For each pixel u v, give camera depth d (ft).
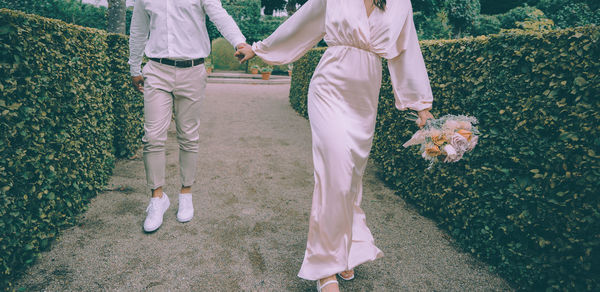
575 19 38.09
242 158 14.49
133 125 13.65
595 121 5.55
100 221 8.54
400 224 9.33
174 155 14.47
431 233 8.90
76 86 8.63
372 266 7.30
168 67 7.30
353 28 5.32
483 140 7.75
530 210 6.69
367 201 10.77
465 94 8.60
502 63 7.27
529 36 6.73
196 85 7.71
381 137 13.24
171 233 8.13
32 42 6.62
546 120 6.32
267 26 54.44
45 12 39.70
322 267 5.66
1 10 5.87
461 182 8.48
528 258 6.72
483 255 7.82
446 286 6.80
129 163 13.08
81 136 9.18
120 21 17.67
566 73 6.07
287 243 8.02
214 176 12.19
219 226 8.61
